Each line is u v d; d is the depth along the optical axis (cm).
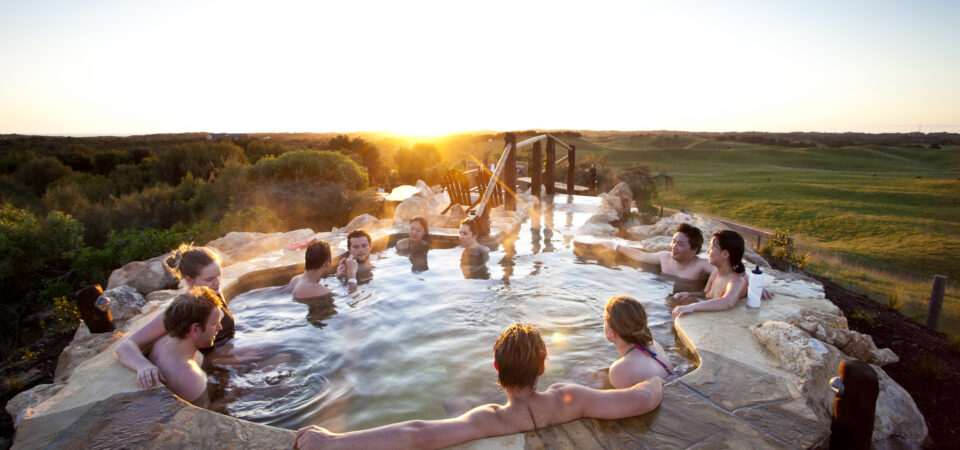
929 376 409
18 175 1856
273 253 654
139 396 287
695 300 507
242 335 427
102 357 332
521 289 554
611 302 338
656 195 2128
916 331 520
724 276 475
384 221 902
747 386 305
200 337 326
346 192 1622
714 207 3406
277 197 1464
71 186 1525
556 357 385
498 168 900
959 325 811
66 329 544
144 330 355
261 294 541
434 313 483
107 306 394
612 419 268
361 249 612
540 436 253
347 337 426
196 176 1845
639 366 326
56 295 671
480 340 422
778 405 285
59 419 265
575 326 451
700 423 267
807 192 4016
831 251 2102
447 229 829
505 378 264
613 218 969
